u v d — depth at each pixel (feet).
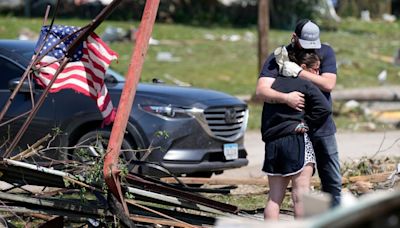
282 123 55.57
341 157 102.06
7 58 83.76
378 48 296.92
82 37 57.67
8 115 80.74
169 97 81.66
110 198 54.60
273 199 56.39
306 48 57.26
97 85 60.08
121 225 53.98
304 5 365.61
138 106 80.38
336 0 428.56
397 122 149.69
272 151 55.98
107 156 54.39
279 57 57.21
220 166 83.56
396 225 27.27
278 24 361.30
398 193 28.40
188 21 354.33
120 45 260.01
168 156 79.66
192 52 260.42
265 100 56.29
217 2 368.48
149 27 55.36
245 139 131.03
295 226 28.04
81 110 79.36
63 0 336.70
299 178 55.36
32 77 65.51
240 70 232.12
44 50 60.03
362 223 27.04
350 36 341.41
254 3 369.71
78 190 59.67
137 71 55.06
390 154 104.99
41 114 80.12
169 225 56.18
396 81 231.71
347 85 215.51
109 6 56.08
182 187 63.36
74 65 59.67
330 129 57.93
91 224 56.29
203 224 59.00
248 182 77.77
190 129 81.00
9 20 309.42
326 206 32.86
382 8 435.12
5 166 55.26
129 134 79.87
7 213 61.11
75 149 69.31
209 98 83.97
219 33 319.47
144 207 56.59
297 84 55.88
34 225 60.18
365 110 160.15
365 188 70.90
